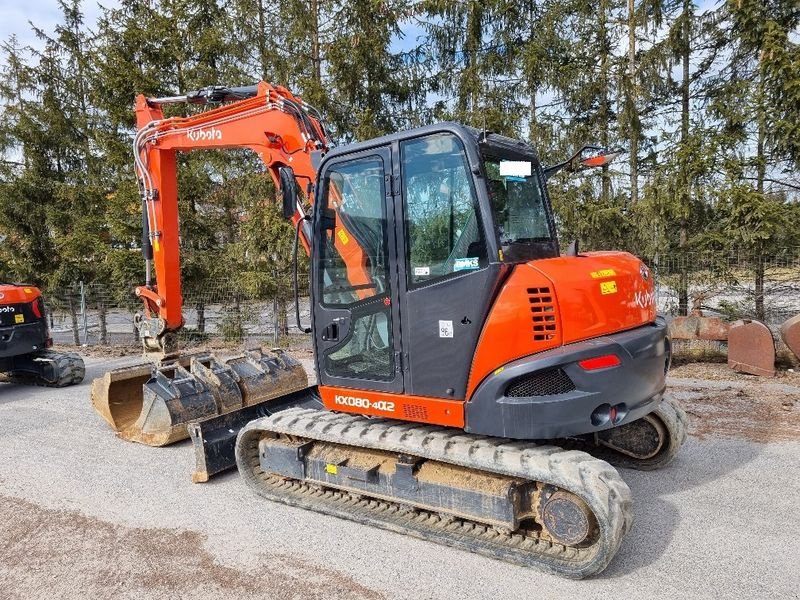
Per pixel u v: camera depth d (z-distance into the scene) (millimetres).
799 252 9336
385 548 3670
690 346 8484
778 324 9289
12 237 15125
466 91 13297
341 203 3979
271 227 12312
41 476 5094
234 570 3494
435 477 3674
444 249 3492
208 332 13047
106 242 13875
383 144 3703
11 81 15578
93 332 14695
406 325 3656
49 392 8508
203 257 13227
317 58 13695
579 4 12461
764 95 9945
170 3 13586
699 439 5434
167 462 5340
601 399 3266
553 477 3125
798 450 5082
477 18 12719
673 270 10273
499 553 3393
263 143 5312
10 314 8242
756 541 3584
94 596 3289
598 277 3488
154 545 3832
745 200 9312
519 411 3275
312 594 3211
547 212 4234
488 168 3588
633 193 12031
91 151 15344
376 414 3900
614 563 3387
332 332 4070
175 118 5883
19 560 3717
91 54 13633
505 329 3289
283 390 6441
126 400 6371
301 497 4316
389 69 13797
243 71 13914
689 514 3969
